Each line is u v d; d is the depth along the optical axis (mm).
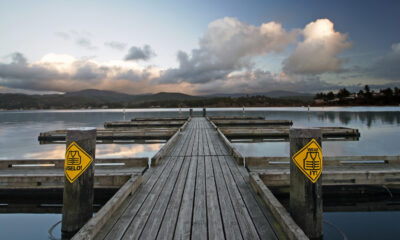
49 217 4469
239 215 2910
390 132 18188
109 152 11758
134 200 3416
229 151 7297
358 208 4785
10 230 3943
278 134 15742
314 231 2648
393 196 5137
